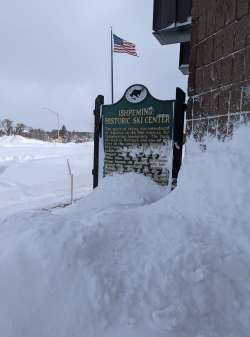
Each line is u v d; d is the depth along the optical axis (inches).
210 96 162.6
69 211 214.7
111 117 253.9
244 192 130.2
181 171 167.5
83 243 115.0
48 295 100.8
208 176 147.3
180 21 268.4
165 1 277.0
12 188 469.1
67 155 909.2
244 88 137.9
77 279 103.7
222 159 145.1
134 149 245.9
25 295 101.8
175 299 100.3
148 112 240.4
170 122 234.7
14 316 97.7
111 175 250.4
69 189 471.8
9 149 1337.4
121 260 112.3
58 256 109.5
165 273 107.2
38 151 1219.9
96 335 92.3
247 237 119.4
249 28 136.1
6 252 114.5
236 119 142.5
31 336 93.3
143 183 225.1
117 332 92.6
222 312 99.3
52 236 117.4
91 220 134.0
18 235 123.7
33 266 108.1
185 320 95.6
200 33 173.8
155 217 135.3
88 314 96.3
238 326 96.4
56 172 632.4
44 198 410.6
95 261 110.2
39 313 97.6
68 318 95.9
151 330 93.0
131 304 99.1
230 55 147.8
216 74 158.1
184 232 125.2
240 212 127.3
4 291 103.5
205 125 165.3
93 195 231.8
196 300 100.1
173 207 148.5
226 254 114.5
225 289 103.9
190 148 177.3
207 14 167.3
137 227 129.1
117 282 104.2
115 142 252.7
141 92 241.8
